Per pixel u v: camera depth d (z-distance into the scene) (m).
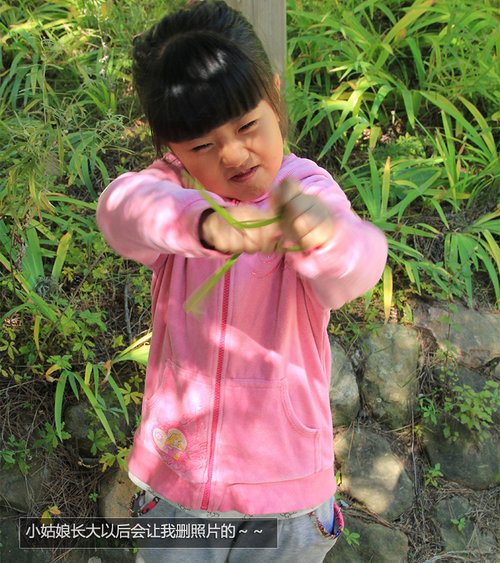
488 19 3.09
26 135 1.84
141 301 2.42
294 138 2.84
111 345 2.38
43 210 2.47
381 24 3.29
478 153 2.93
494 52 3.23
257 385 1.29
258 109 1.05
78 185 2.64
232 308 1.27
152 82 1.05
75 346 2.21
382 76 2.94
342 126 2.70
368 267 0.93
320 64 2.84
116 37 2.99
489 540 2.45
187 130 1.04
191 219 0.93
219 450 1.33
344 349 2.54
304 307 1.29
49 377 2.18
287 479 1.34
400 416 2.51
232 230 0.86
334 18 3.05
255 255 1.25
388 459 2.46
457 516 2.45
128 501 2.27
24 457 2.23
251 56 1.05
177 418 1.35
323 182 1.16
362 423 2.50
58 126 1.97
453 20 2.97
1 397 2.27
